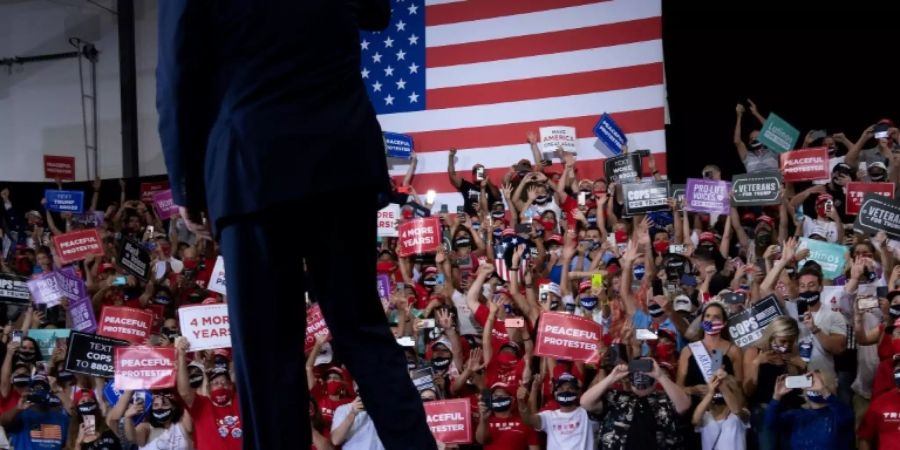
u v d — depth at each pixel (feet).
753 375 24.22
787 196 36.60
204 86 5.17
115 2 61.00
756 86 43.16
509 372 27.53
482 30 48.24
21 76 62.28
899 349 24.23
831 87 41.91
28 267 44.39
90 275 39.09
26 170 62.03
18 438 28.73
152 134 60.34
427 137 48.39
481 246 36.70
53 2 61.98
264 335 5.20
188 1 4.88
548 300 28.89
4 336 32.76
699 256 31.19
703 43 44.14
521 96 47.24
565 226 38.99
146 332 29.35
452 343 28.53
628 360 25.81
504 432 25.29
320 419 25.46
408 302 31.83
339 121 5.20
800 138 42.42
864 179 37.24
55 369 30.01
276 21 5.11
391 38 49.55
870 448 23.58
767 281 27.45
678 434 22.44
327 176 5.11
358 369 5.49
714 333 24.94
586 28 46.57
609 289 30.53
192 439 26.02
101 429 27.35
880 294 28.66
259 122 5.04
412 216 40.78
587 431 24.18
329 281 5.45
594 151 45.88
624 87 45.65
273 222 5.16
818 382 22.95
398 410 5.46
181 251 43.75
